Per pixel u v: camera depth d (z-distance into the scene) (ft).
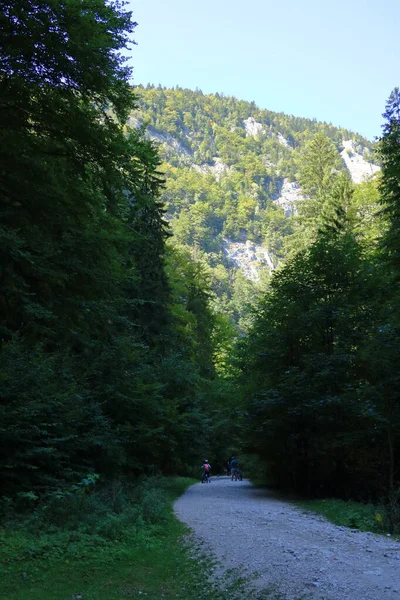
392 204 56.18
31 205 34.94
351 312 70.08
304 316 70.18
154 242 89.04
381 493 58.08
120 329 66.39
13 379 35.42
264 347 75.61
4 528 27.73
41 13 29.53
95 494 38.01
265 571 23.54
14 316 37.50
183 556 26.91
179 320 117.91
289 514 46.80
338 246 75.61
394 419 52.31
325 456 65.87
